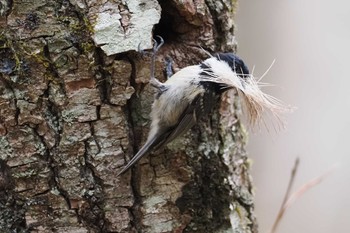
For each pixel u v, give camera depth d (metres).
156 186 7.37
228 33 8.06
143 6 7.02
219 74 7.56
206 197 7.66
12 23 6.71
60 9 6.80
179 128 7.39
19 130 6.80
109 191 7.08
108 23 6.87
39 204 6.92
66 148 6.90
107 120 7.01
